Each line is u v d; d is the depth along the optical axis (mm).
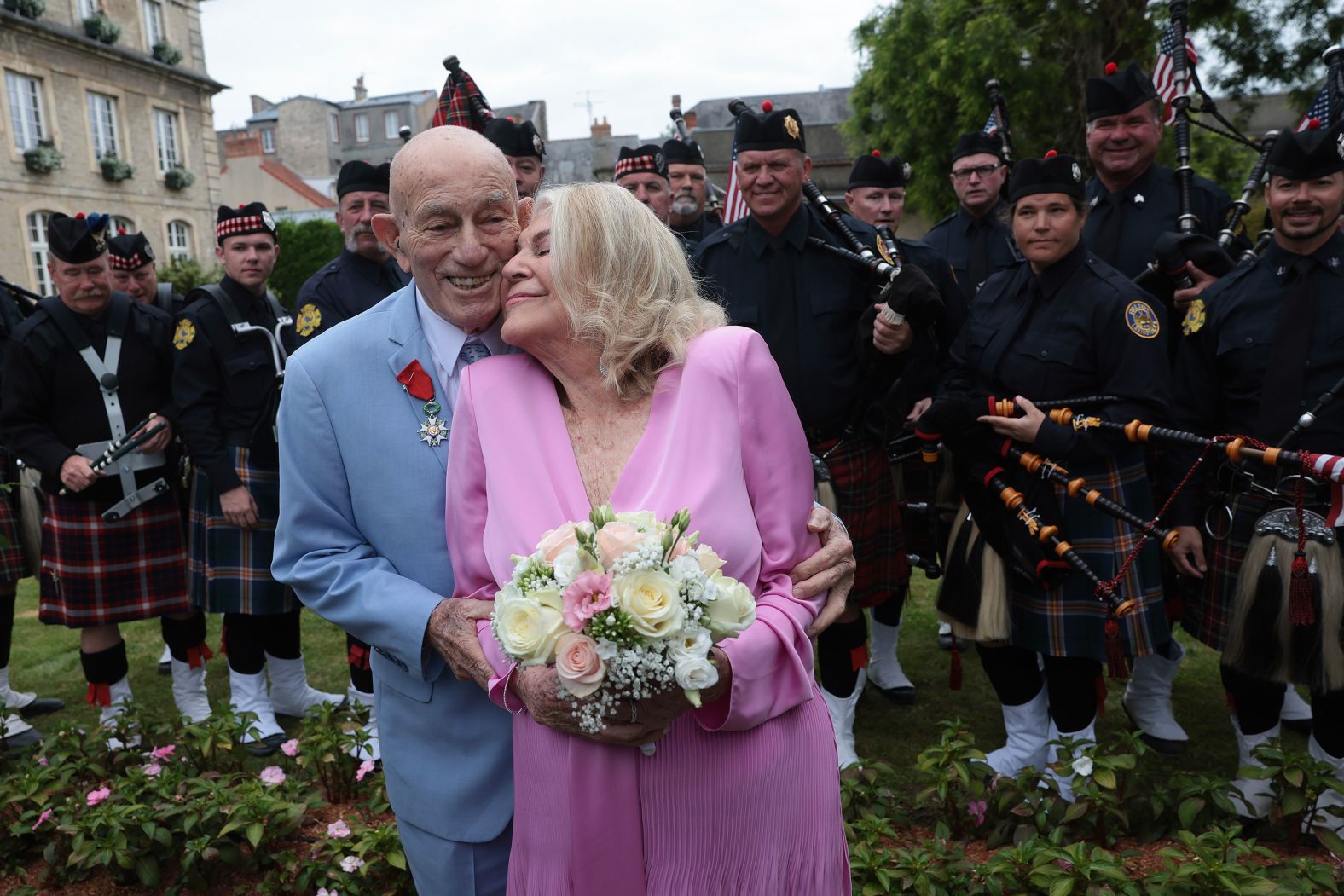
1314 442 2596
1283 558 2576
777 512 1533
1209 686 3746
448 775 1663
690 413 1483
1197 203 3654
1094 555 2660
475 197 1590
